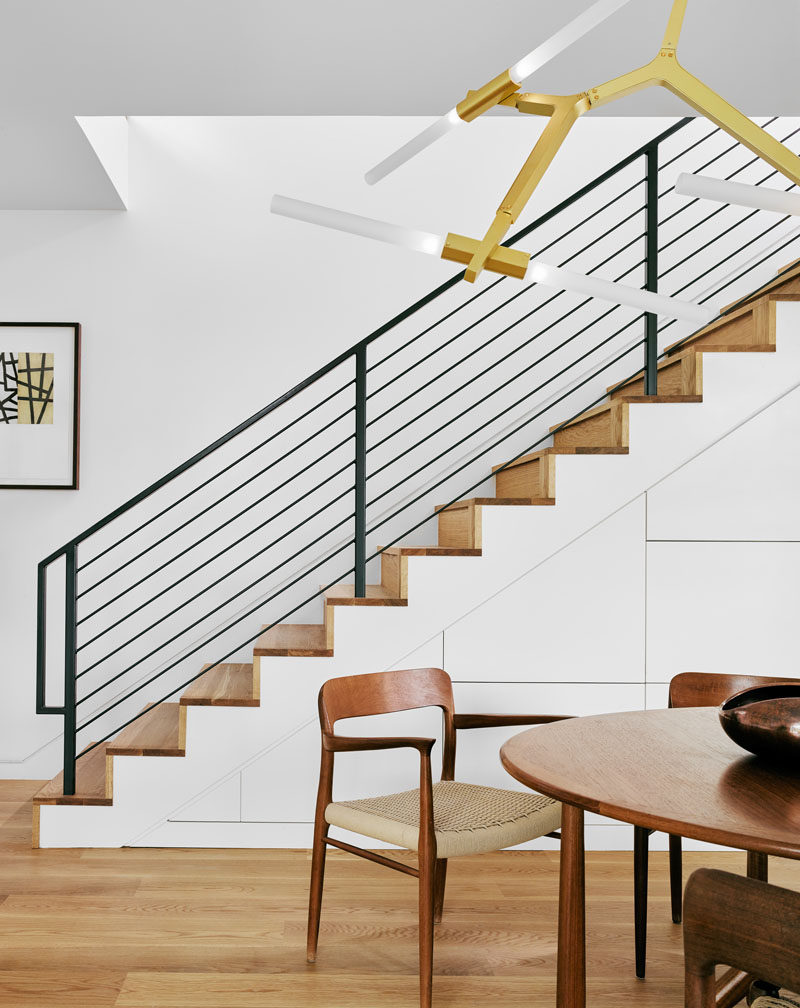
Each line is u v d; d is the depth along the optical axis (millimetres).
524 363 4180
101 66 2779
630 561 3123
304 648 3082
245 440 4094
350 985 2107
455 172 4184
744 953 877
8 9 2451
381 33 2605
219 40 2625
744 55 2805
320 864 2227
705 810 1197
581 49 2727
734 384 3133
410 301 4148
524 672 3107
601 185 4219
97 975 2137
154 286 4086
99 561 4035
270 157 4145
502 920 2490
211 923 2441
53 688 4016
